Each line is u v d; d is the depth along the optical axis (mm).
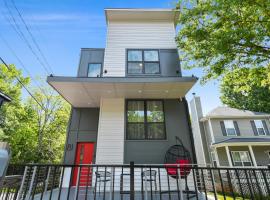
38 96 16438
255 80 6117
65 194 5125
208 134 14773
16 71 15383
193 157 6562
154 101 7590
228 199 6078
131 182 2859
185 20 6707
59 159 16969
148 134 6957
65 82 6004
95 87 6465
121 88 6590
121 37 8562
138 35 8656
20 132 14000
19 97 15320
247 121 14992
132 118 7246
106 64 7922
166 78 6148
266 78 5871
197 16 6516
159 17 9086
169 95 7309
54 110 16781
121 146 6793
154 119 7242
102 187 5980
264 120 15125
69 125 8039
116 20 9008
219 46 5270
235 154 13227
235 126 14750
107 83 6137
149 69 7918
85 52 8969
